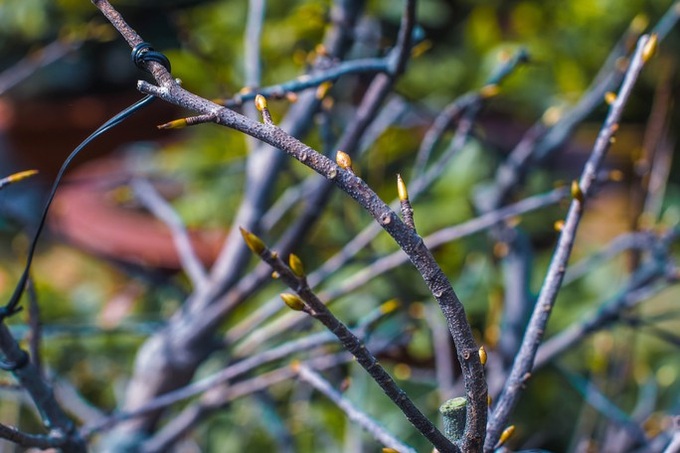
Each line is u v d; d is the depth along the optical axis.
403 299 2.01
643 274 1.78
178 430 1.74
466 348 0.93
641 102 3.24
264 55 2.30
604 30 2.82
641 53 1.14
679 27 2.90
